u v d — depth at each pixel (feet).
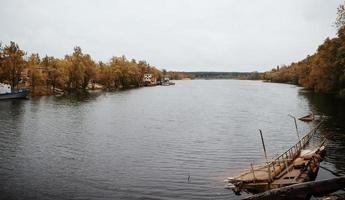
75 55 613.93
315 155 136.56
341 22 293.64
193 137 203.62
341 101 380.58
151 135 209.56
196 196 108.47
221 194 109.19
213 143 186.80
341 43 339.77
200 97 525.75
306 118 264.31
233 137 203.92
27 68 491.31
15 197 108.37
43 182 122.52
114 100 447.01
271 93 588.09
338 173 127.44
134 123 257.14
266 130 227.40
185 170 136.15
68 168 139.44
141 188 116.47
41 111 314.96
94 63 654.53
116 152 166.09
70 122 255.29
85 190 114.93
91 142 188.14
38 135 204.95
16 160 150.51
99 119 273.95
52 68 530.27
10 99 424.46
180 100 467.52
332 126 229.66
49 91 523.29
